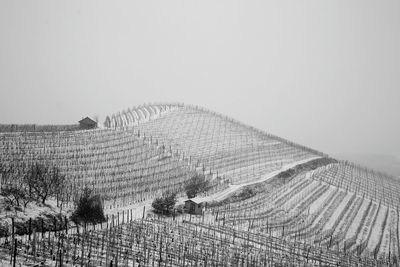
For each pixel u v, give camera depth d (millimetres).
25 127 155500
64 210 76062
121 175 119375
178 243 71938
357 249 95438
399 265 90812
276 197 128250
